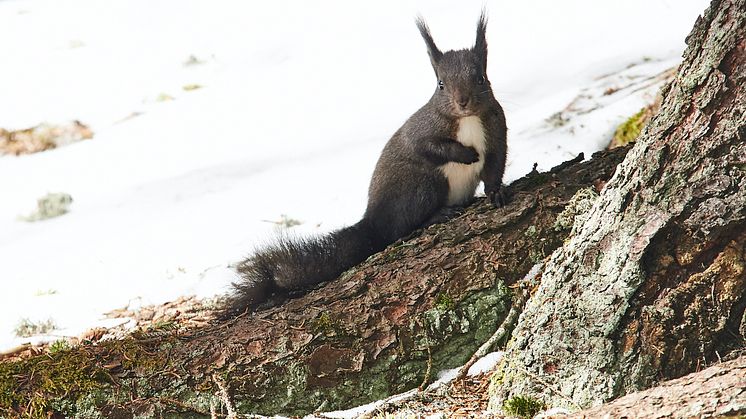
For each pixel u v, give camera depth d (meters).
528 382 7.34
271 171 15.73
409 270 8.38
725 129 6.70
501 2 20.12
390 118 16.94
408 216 10.67
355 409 7.93
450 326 8.22
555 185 8.78
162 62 20.22
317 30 20.84
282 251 9.56
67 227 14.57
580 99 15.56
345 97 17.89
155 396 7.77
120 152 16.83
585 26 18.28
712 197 6.71
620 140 14.31
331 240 9.98
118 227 14.40
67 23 22.89
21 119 17.86
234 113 17.84
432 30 19.67
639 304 6.90
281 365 7.92
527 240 8.51
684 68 6.96
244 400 7.89
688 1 18.20
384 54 19.19
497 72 17.30
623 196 7.00
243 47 20.55
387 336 8.09
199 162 16.25
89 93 18.92
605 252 7.04
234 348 7.95
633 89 15.45
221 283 12.05
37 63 20.48
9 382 7.66
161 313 11.27
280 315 8.18
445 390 7.96
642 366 6.90
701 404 5.69
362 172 15.16
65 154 16.91
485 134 10.39
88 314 11.47
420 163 10.56
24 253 13.82
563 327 7.16
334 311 8.12
